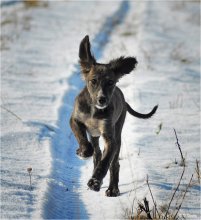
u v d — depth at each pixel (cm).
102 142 1281
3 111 1345
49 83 1656
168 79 1808
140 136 1258
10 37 2291
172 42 2489
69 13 3120
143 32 2655
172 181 1013
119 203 932
